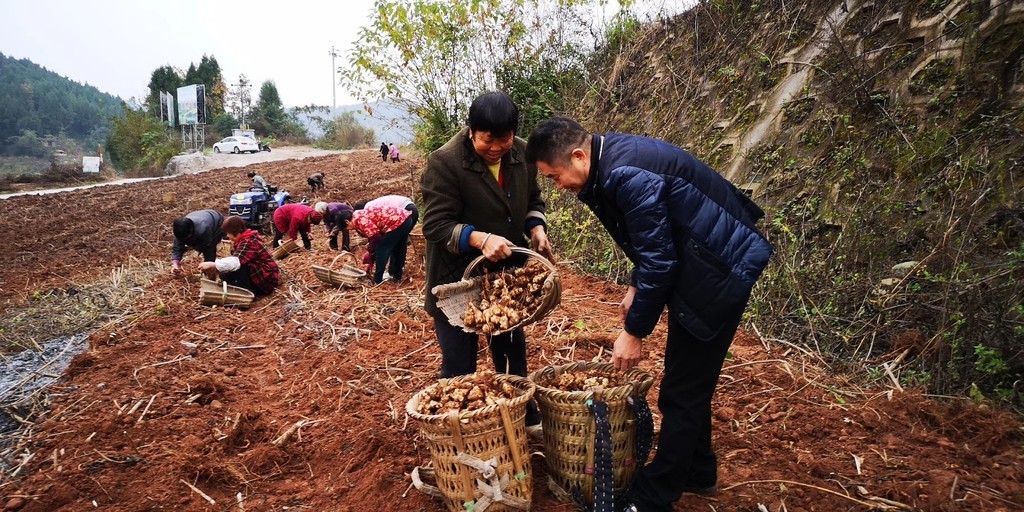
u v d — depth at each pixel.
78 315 6.45
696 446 2.80
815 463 3.08
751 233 2.46
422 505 2.96
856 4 6.05
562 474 2.83
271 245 10.41
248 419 4.03
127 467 3.48
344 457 3.56
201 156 34.56
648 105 8.46
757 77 6.80
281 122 62.03
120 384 4.57
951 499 2.73
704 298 2.40
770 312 4.86
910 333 4.02
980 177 4.23
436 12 9.54
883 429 3.37
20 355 5.38
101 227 13.13
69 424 3.97
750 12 7.50
